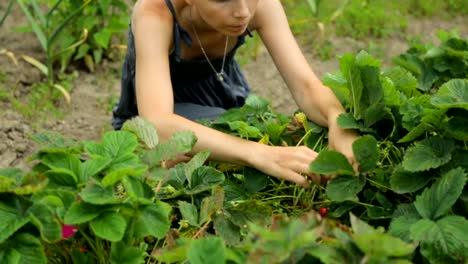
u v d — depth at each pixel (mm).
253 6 2969
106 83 5020
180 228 2648
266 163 2885
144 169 2279
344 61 2908
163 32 3234
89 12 5145
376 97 2865
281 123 3281
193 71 3635
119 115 3895
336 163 2711
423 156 2602
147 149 2621
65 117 4633
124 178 2271
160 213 2283
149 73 3158
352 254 2074
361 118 2920
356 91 2875
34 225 2229
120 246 2266
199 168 2707
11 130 4410
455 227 2316
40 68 4832
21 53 5199
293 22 5465
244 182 3002
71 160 2363
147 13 3244
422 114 2758
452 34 3688
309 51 5469
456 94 2674
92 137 4480
